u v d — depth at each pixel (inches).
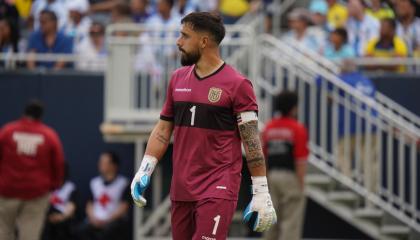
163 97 1788.9
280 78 1785.2
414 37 1936.5
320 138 1843.0
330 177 1738.4
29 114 1573.6
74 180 1916.8
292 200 1589.6
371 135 1761.8
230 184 909.2
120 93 1742.1
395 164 1860.2
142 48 1809.8
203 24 912.9
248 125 908.0
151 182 1908.2
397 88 1878.7
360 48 1937.7
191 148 916.0
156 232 1813.5
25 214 1582.2
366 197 1717.5
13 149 1558.8
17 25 1961.1
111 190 1827.0
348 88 1729.8
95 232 1807.3
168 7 1979.6
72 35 1988.2
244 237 1887.3
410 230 1724.9
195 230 913.5
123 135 1734.7
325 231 1887.3
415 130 1781.5
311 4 2103.8
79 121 1918.1
